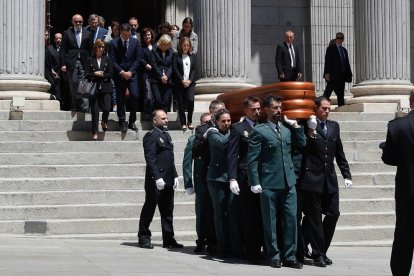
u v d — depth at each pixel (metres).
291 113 13.66
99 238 16.42
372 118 22.89
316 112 13.92
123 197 17.77
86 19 35.00
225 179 14.16
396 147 10.88
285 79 24.45
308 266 13.61
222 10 22.88
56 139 20.22
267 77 28.81
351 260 14.58
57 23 34.88
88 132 20.48
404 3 24.45
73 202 17.50
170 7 27.73
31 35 21.97
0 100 21.55
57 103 21.80
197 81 23.09
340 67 24.98
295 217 13.28
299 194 13.67
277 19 28.92
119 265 12.88
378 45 24.25
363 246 16.69
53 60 24.27
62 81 24.33
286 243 13.31
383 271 13.21
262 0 28.89
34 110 21.41
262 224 13.85
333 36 28.92
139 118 21.89
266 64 28.83
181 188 18.38
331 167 13.84
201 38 23.09
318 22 28.88
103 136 20.50
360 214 17.66
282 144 13.24
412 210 10.74
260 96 14.66
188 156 15.27
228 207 14.20
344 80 25.14
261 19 28.84
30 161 18.80
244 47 23.12
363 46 24.55
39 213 16.89
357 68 24.83
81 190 17.83
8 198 17.17
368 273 12.98
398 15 24.30
